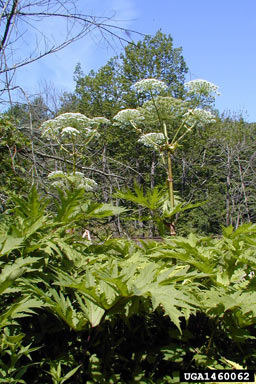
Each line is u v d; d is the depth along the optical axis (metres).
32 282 1.63
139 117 3.72
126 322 1.70
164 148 3.10
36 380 1.58
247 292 1.85
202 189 24.58
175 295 1.45
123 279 1.57
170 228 2.71
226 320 1.78
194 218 23.38
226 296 1.70
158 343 1.86
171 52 24.06
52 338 1.74
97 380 1.57
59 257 1.98
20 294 1.71
